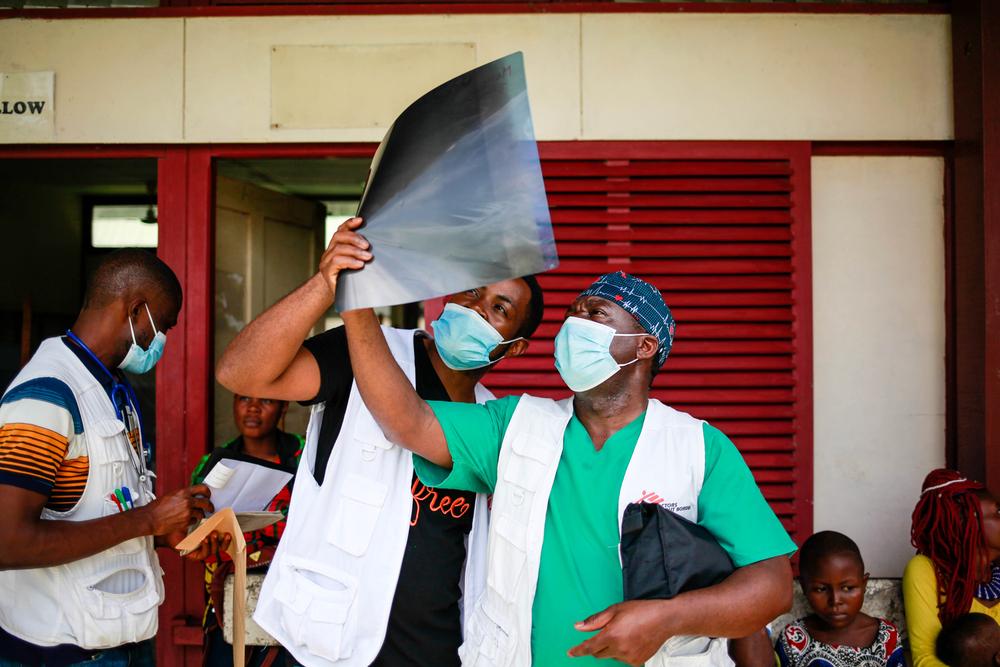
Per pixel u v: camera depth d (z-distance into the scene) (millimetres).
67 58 2955
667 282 2949
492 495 1788
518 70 1520
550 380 2945
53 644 1816
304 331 1601
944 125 2961
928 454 3006
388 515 1722
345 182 3850
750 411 2945
